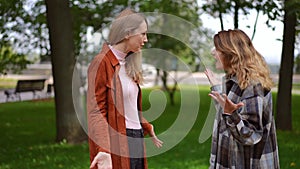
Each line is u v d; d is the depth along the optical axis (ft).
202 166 18.12
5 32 25.66
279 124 28.73
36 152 21.35
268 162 8.46
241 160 8.48
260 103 8.13
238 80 8.30
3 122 33.86
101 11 28.30
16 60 29.58
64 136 23.45
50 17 22.79
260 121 8.13
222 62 8.65
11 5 23.03
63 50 22.90
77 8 27.76
